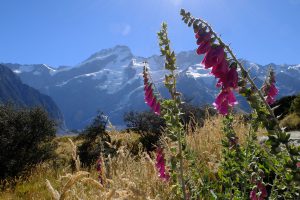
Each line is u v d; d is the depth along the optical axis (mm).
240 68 2422
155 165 4562
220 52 2613
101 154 4570
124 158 4941
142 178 4531
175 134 3477
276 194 3223
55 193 2568
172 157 3477
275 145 2123
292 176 2115
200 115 14203
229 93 3000
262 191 2959
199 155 5578
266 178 4574
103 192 2785
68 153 21719
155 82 3996
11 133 19516
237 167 3533
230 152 3625
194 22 2750
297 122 9680
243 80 2311
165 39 3438
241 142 5090
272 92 3967
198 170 4039
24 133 20031
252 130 3596
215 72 2688
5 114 20453
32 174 14180
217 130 6996
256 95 2332
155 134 22422
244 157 3545
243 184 3617
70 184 2490
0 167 18359
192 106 16219
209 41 2688
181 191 3641
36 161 19406
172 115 3443
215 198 3680
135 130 24062
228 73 2584
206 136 6895
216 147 6008
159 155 4270
